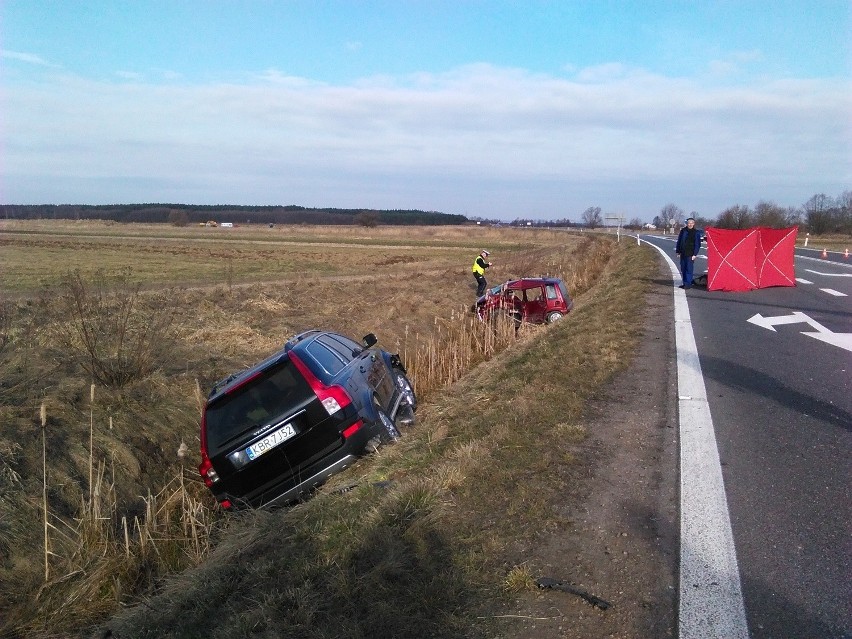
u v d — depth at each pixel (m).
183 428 8.84
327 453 6.18
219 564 4.19
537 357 9.12
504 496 4.41
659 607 3.10
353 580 3.43
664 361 8.53
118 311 12.91
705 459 4.96
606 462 4.96
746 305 13.85
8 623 4.86
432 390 10.84
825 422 5.71
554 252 43.44
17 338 11.17
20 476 6.54
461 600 3.26
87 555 5.43
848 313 12.12
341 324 16.28
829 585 3.19
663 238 65.75
